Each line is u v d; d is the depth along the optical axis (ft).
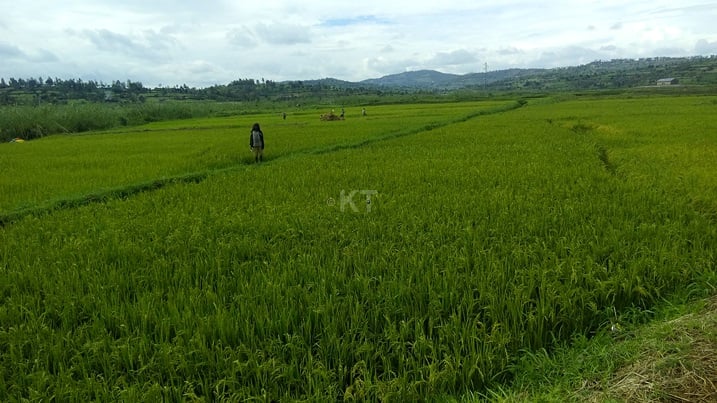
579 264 18.48
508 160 47.78
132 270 20.17
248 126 137.49
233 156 62.95
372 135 85.81
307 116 191.11
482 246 20.84
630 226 22.91
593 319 15.78
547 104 201.16
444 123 111.45
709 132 68.23
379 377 12.93
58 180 47.44
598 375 12.45
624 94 265.95
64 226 28.32
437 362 12.88
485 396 12.05
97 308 16.58
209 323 14.61
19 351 13.91
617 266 18.21
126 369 13.34
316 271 18.69
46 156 71.82
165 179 46.21
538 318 14.89
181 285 18.35
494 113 158.40
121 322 15.37
